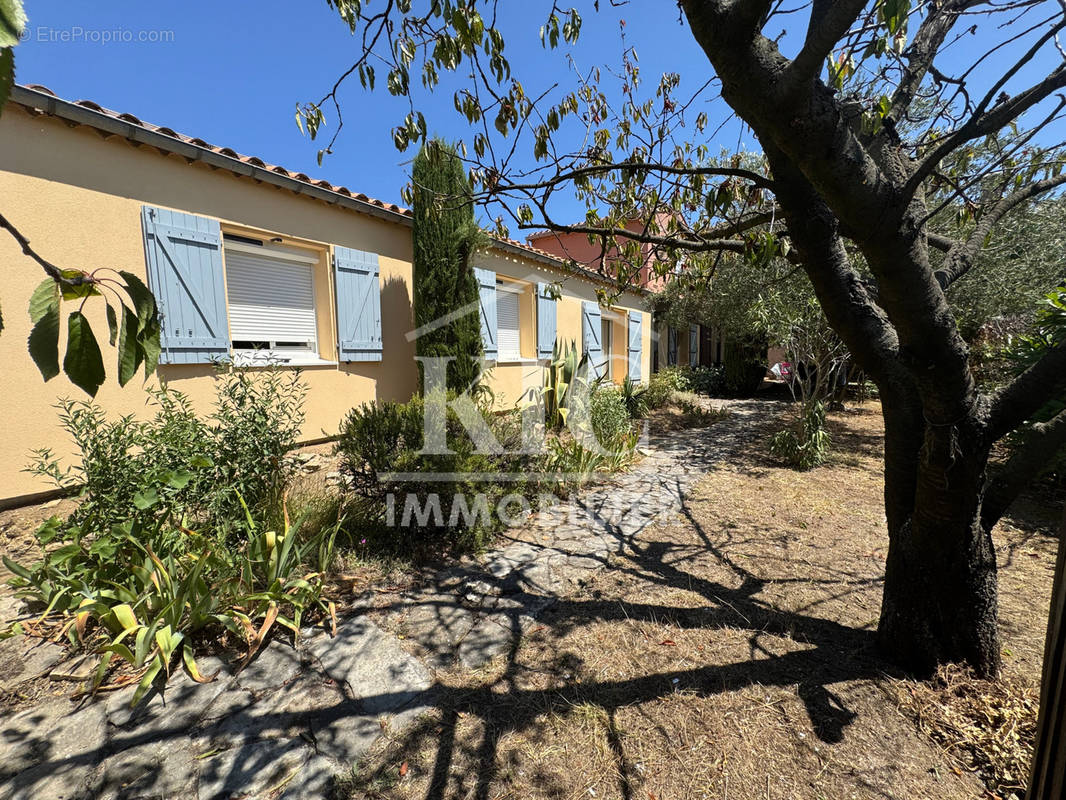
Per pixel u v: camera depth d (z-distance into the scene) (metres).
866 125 1.84
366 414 3.59
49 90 3.27
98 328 3.64
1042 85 1.25
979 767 1.67
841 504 4.46
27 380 3.37
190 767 1.63
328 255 5.30
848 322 2.15
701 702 1.97
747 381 13.07
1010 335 8.15
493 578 3.01
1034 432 1.92
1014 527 3.83
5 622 2.28
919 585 2.07
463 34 1.73
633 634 2.43
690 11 1.23
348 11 1.82
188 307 4.09
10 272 3.27
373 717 1.88
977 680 2.00
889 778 1.63
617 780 1.63
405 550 3.29
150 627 1.99
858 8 1.00
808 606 2.70
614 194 3.13
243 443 2.98
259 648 2.23
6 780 1.55
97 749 1.68
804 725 1.85
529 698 1.99
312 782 1.60
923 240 1.58
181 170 4.05
